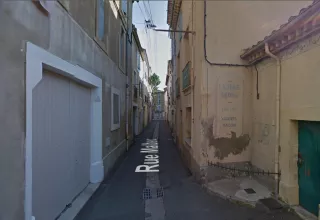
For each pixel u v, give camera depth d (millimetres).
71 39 3598
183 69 8289
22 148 2268
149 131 19797
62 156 3611
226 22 5324
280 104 4129
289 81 3850
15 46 2178
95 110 5312
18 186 2221
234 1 5344
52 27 2902
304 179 3688
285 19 5492
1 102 2049
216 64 5246
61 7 3201
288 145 3883
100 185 5273
